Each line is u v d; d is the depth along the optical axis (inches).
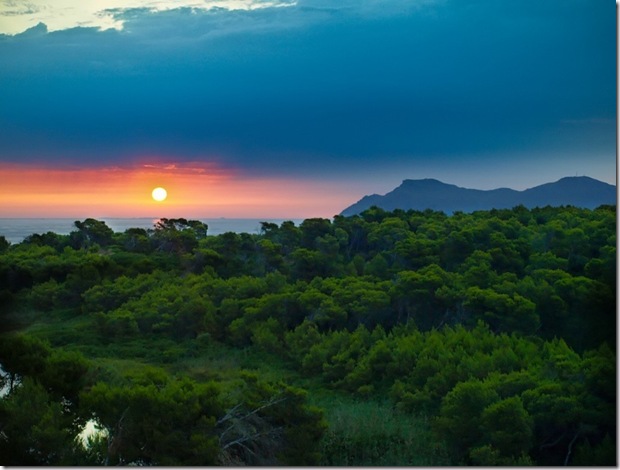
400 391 700.7
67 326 949.8
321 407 665.6
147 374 589.9
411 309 937.5
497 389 637.3
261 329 900.6
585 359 702.5
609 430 606.9
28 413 514.6
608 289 895.7
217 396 552.1
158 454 506.9
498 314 869.2
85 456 512.4
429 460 581.0
